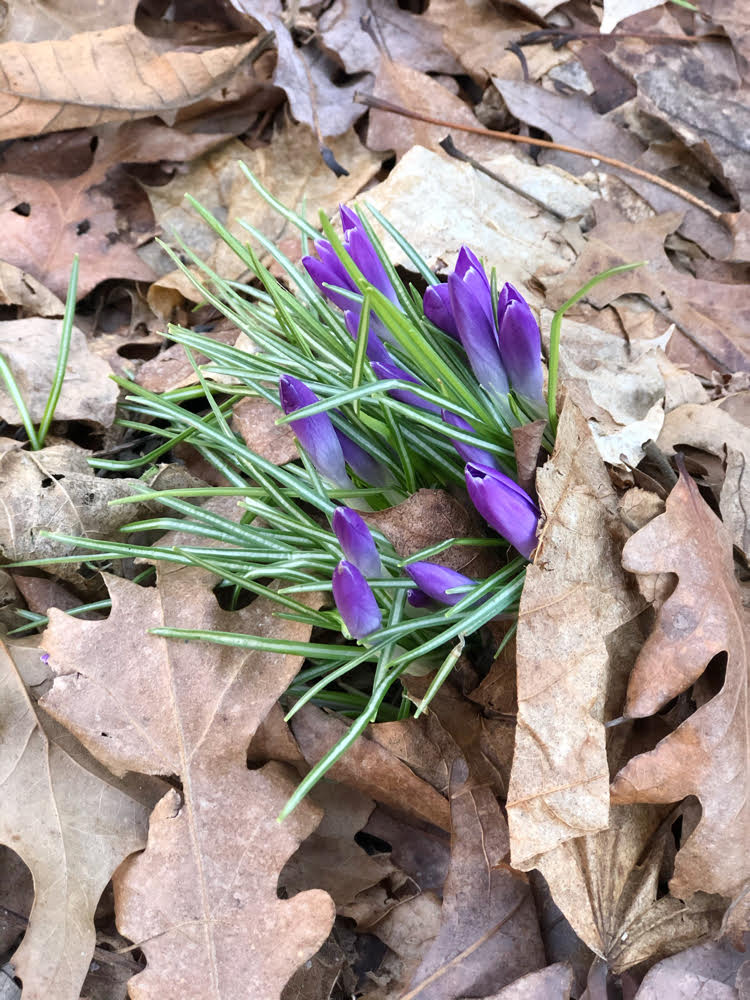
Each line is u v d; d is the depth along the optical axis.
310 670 0.36
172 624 0.35
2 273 0.50
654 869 0.32
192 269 0.52
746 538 0.39
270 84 0.57
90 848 0.34
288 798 0.33
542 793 0.30
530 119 0.57
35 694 0.36
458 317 0.32
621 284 0.50
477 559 0.36
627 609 0.34
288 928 0.31
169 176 0.56
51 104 0.52
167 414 0.39
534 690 0.31
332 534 0.35
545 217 0.53
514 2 0.60
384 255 0.37
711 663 0.34
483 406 0.35
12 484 0.40
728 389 0.47
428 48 0.60
